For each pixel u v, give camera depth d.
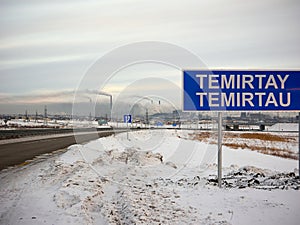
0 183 9.70
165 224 5.80
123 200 7.33
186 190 8.47
